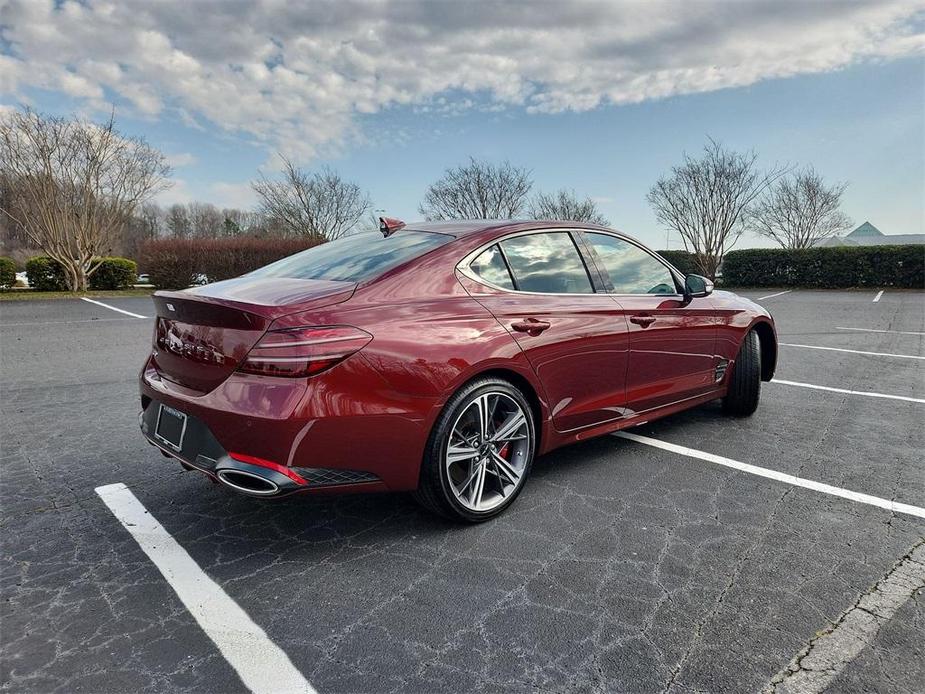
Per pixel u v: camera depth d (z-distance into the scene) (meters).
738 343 4.21
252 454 2.15
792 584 2.17
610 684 1.68
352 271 2.64
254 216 40.41
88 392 5.35
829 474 3.27
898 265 22.17
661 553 2.41
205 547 2.48
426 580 2.22
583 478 3.21
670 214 28.58
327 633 1.91
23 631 1.91
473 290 2.73
